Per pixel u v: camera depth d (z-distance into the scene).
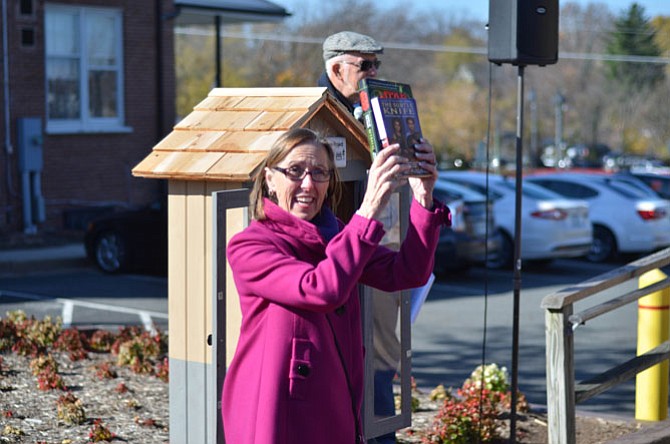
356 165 5.27
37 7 18.77
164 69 21.11
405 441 6.34
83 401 6.81
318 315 3.23
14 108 18.47
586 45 80.69
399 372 5.62
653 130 76.31
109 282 14.09
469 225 15.59
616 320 12.01
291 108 4.94
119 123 20.56
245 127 4.96
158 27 21.00
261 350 3.25
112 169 20.30
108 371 7.52
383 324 5.42
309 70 50.56
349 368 3.33
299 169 3.27
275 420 3.18
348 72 5.63
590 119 80.19
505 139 80.88
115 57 20.42
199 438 5.16
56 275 14.75
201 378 5.12
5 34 18.27
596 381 5.66
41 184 19.02
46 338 8.45
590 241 17.55
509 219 17.09
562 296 5.21
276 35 52.81
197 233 5.05
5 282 13.88
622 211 18.77
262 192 3.35
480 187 17.48
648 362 6.04
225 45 53.53
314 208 3.33
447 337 10.83
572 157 78.00
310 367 3.19
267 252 3.20
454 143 75.94
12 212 18.34
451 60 91.94
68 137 19.44
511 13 5.93
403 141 3.26
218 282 4.32
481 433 6.38
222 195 4.32
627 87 75.81
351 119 5.06
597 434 6.87
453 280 15.66
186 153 5.01
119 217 14.86
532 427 6.90
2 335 8.35
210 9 20.95
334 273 3.06
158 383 7.45
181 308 5.16
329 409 3.23
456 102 78.00
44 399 6.77
